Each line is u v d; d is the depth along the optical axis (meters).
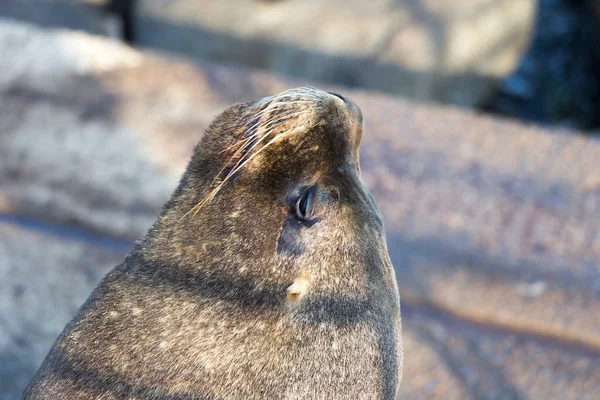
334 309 3.01
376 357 3.11
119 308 2.93
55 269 6.36
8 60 8.20
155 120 7.63
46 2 11.37
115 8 11.77
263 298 2.90
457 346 5.67
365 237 3.16
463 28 11.38
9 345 5.88
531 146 7.78
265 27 11.36
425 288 6.14
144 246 3.02
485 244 6.54
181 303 2.88
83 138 7.43
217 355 2.86
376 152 7.55
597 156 7.64
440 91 11.59
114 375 2.86
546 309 5.94
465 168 7.42
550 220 6.82
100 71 8.17
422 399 5.28
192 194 2.98
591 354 5.62
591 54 13.70
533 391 5.33
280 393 2.89
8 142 7.41
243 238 2.91
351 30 11.23
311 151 3.00
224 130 3.03
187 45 11.68
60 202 6.95
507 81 13.27
